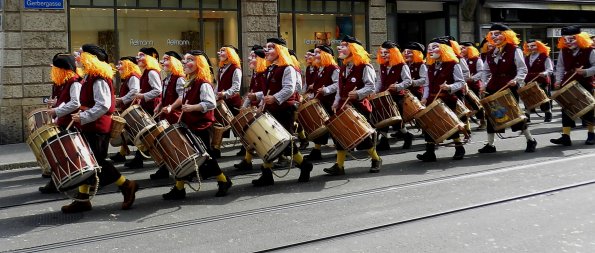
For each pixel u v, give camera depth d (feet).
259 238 20.63
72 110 24.58
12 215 25.48
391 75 39.68
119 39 54.44
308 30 63.46
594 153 35.17
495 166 32.30
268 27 60.23
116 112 36.01
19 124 49.90
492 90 36.86
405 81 39.14
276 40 30.78
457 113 37.60
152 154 26.40
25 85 50.03
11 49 49.55
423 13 73.36
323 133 32.48
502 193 25.80
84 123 24.36
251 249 19.48
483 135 46.70
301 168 30.37
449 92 34.83
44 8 50.44
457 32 72.79
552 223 21.17
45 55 50.62
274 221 22.75
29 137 25.62
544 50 52.11
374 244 19.53
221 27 59.06
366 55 32.04
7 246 20.71
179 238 21.06
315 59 36.70
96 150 24.90
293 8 62.54
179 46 57.21
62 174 22.33
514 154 36.14
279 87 30.58
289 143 27.89
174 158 25.03
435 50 35.17
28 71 50.06
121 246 20.33
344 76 32.24
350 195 26.61
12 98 49.73
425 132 34.06
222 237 20.97
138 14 55.21
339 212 23.67
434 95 35.60
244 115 27.91
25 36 49.85
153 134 25.46
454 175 30.27
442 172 31.32
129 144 36.86
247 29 59.31
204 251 19.44
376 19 66.49
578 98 37.17
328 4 64.39
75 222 23.80
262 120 27.55
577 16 82.17
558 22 80.59
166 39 56.59
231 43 59.52
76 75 25.26
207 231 21.81
